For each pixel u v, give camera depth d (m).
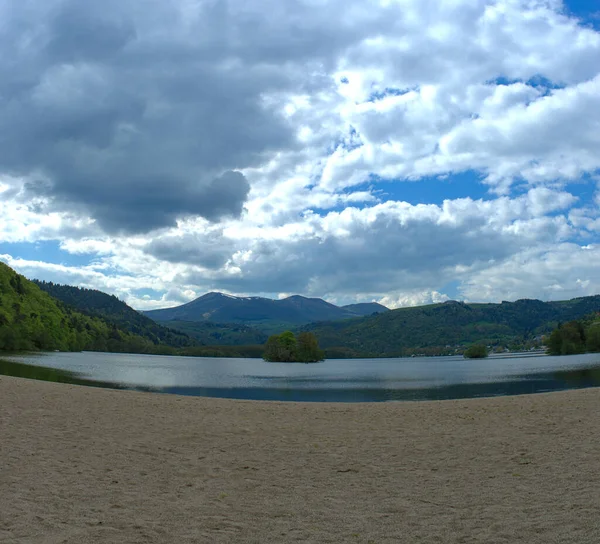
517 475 12.20
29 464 12.91
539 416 22.08
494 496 10.43
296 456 14.98
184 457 14.60
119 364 104.88
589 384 53.69
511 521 8.69
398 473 12.91
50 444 15.46
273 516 9.40
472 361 160.50
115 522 8.82
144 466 13.37
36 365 80.00
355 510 9.75
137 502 10.13
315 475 12.73
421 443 16.91
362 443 17.00
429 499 10.42
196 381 68.06
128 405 25.06
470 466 13.48
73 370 73.50
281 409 25.61
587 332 163.25
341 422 21.64
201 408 25.16
